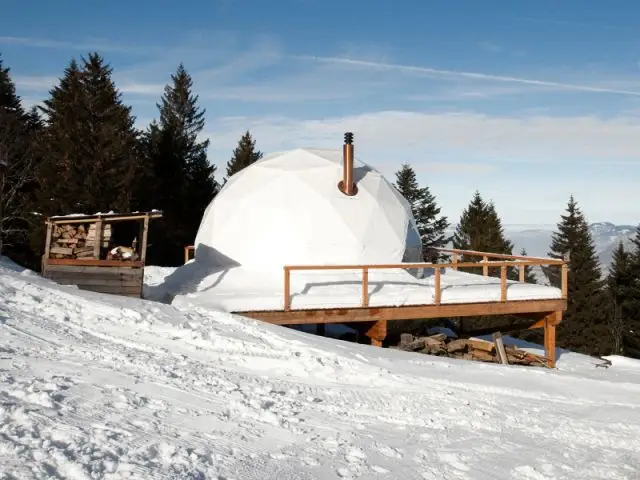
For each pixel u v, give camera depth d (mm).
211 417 5402
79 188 26438
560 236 40500
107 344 7348
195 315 9281
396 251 13234
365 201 13383
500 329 14734
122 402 5336
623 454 5867
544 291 12367
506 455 5516
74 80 29500
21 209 26234
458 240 42312
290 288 11562
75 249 10781
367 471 4762
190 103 40875
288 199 12961
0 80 33062
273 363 7605
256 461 4602
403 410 6520
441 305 11344
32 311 8289
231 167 40406
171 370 6629
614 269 40625
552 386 8383
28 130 31562
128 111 31656
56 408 4840
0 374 5422
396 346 12828
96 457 4031
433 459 5227
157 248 31422
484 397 7375
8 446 3934
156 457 4277
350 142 13273
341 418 6023
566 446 5961
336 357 8078
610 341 35875
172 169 33281
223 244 13133
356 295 10945
